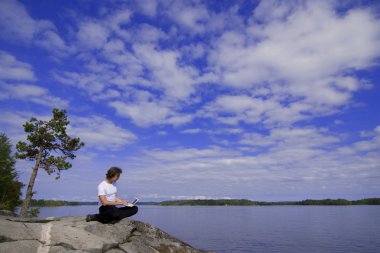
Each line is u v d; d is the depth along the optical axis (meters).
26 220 10.01
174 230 87.25
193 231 84.50
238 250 50.19
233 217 179.38
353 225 105.44
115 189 10.32
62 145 29.91
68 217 11.01
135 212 10.77
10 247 7.46
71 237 8.56
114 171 10.19
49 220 10.30
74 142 30.09
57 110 29.64
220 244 57.53
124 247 9.20
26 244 7.78
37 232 8.43
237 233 79.56
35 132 29.02
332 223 117.69
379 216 169.25
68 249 8.08
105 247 8.69
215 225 109.50
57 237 8.41
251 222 130.00
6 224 8.39
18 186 35.62
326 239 64.94
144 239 10.41
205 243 58.91
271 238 67.75
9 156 35.34
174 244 10.80
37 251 7.70
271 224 116.25
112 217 10.32
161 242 10.66
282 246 54.81
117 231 9.91
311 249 50.72
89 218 10.25
